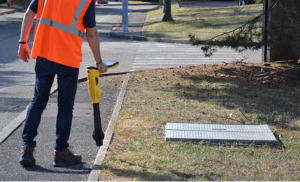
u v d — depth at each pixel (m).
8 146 10.05
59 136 8.75
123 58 24.08
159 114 12.16
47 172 8.54
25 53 8.90
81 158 9.09
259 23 23.05
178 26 37.72
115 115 12.06
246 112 12.38
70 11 8.46
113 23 45.47
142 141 10.01
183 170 8.41
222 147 9.70
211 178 8.10
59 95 8.69
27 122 8.72
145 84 16.20
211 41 17.83
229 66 19.44
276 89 15.23
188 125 10.98
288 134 10.59
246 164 8.80
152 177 8.07
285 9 17.42
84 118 12.24
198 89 15.28
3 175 8.38
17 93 15.76
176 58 24.14
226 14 43.34
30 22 8.78
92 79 8.72
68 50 8.50
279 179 8.12
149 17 49.62
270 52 19.53
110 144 9.80
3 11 56.09
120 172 8.30
